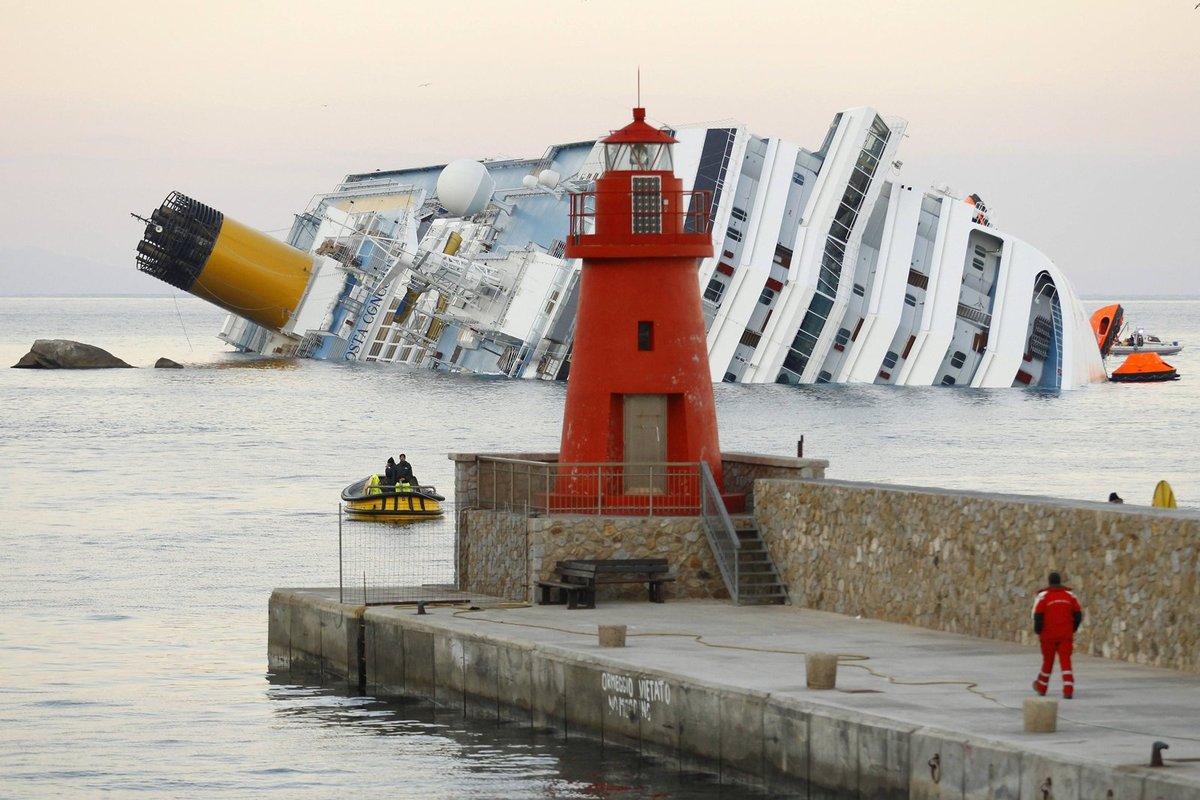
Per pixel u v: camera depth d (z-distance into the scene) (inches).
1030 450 6446.9
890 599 2118.6
